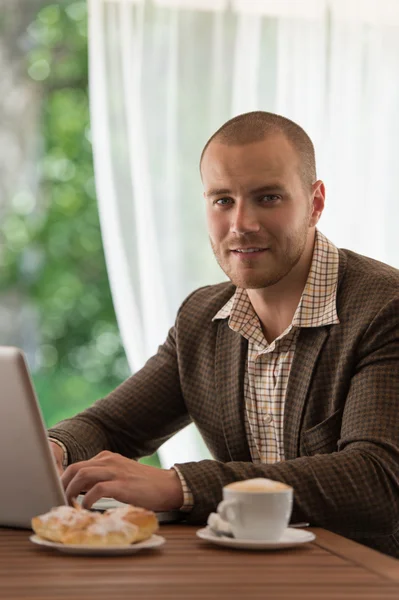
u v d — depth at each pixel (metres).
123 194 3.98
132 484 1.65
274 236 2.12
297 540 1.44
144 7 3.99
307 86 4.10
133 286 3.96
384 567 1.30
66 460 2.11
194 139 4.02
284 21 4.09
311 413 2.11
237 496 1.43
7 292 6.93
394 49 4.18
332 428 2.06
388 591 1.15
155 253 3.96
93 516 1.42
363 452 1.79
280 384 2.20
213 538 1.43
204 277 4.01
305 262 2.23
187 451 3.93
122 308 3.95
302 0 4.11
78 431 2.23
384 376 1.96
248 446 2.25
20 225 6.92
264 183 2.10
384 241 4.16
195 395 2.35
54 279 7.00
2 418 1.52
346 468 1.74
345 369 2.06
